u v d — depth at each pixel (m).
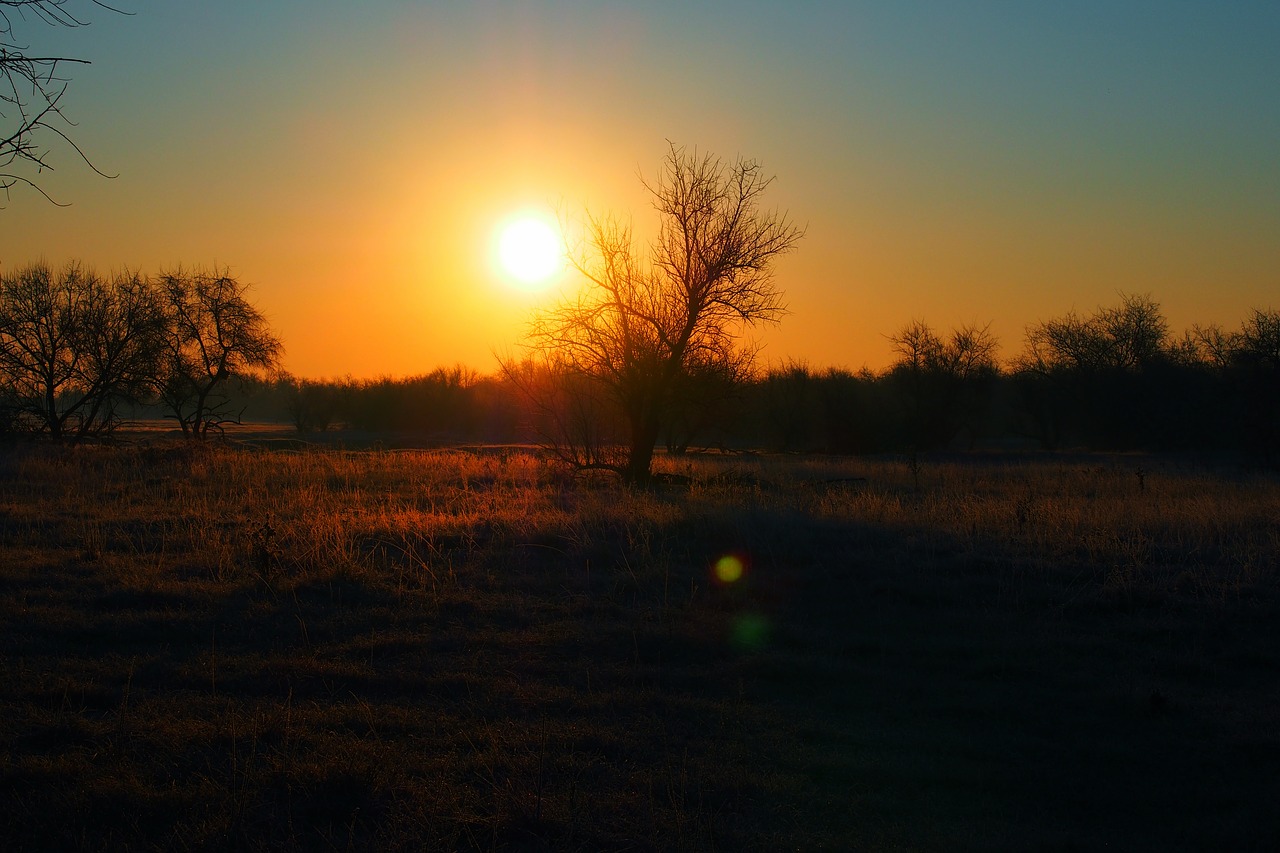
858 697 7.10
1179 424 59.84
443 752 5.66
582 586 10.21
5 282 38.00
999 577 10.89
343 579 9.93
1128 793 5.55
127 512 14.66
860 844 4.75
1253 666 8.27
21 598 8.94
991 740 6.32
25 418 38.75
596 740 5.90
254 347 45.59
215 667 7.04
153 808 4.75
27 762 5.14
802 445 61.09
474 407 79.88
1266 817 5.27
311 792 4.95
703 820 4.90
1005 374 71.12
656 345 22.09
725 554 11.83
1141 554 11.95
